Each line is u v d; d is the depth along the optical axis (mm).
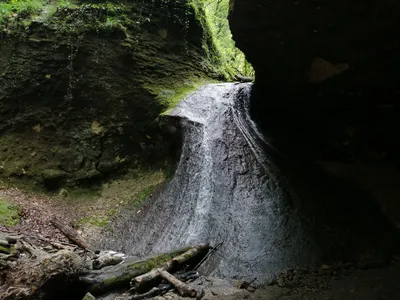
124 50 12008
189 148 9883
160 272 6020
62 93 11422
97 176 11000
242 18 7660
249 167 8836
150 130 11414
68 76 11461
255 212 7660
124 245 8203
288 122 10703
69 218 9625
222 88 12180
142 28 12977
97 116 11539
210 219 7910
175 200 9102
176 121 10484
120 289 6031
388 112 8469
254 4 7105
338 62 7668
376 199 7594
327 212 7273
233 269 6371
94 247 8312
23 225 8797
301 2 6523
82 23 11898
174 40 13828
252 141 9711
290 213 7375
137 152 11445
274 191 8031
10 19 11664
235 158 9156
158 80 12555
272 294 5250
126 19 12695
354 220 7047
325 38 7152
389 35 6406
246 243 6969
